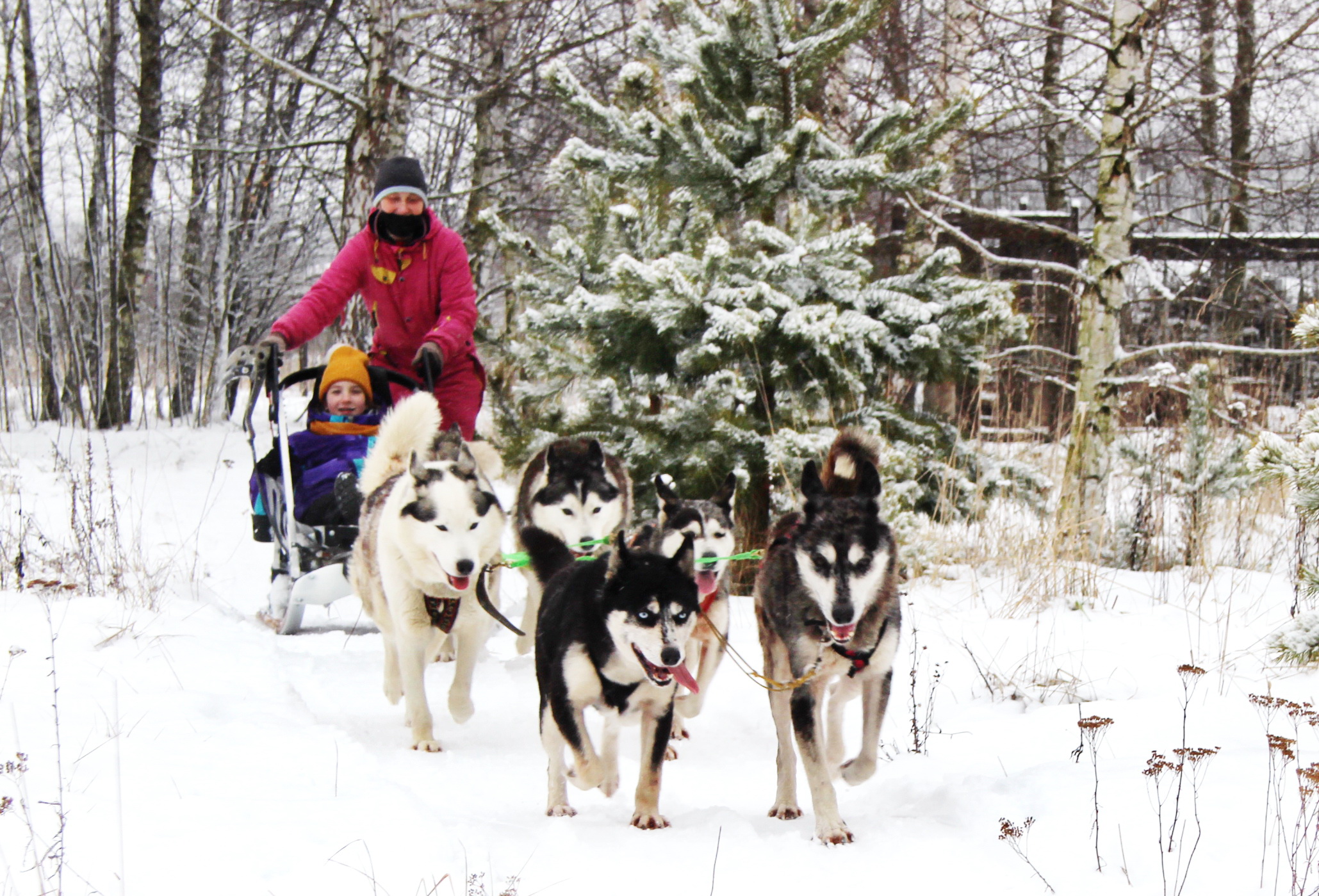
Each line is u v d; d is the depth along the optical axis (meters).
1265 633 6.09
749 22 7.77
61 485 10.81
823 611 3.55
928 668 5.75
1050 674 5.53
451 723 4.99
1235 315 14.05
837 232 7.55
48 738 3.73
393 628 4.95
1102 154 9.20
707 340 6.99
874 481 3.82
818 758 3.46
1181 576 7.90
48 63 19.48
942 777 4.02
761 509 7.98
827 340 7.07
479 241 15.45
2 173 20.06
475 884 2.76
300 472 6.54
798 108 8.18
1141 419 10.87
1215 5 9.52
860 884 2.97
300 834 3.02
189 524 9.95
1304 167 13.54
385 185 6.43
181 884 2.67
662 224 8.62
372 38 12.20
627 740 4.91
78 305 18.59
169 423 19.05
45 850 2.77
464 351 6.88
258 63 17.22
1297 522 8.27
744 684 5.54
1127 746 4.21
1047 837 3.22
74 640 5.18
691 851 3.23
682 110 7.57
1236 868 2.92
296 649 6.21
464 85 15.30
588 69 15.68
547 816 3.72
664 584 3.58
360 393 6.74
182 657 5.18
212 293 19.17
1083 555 8.26
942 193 11.93
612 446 7.66
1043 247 14.55
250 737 4.05
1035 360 12.84
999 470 8.30
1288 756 3.10
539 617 4.14
